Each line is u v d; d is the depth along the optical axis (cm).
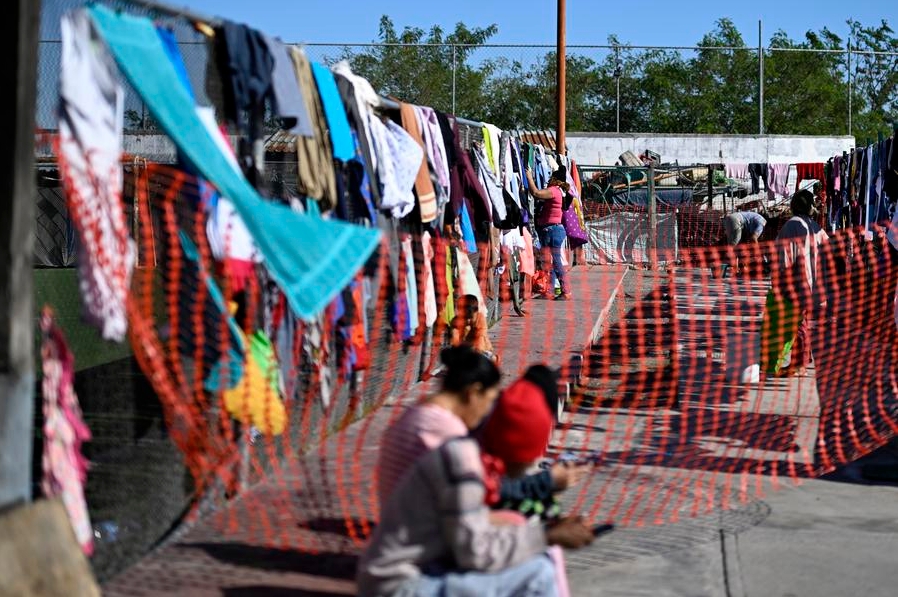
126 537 502
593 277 2020
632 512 609
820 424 785
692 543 555
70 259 1196
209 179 416
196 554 504
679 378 1055
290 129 536
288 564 495
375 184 679
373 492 606
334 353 661
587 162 2889
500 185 1145
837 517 605
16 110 352
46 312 398
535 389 412
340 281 421
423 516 379
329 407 669
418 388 909
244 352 514
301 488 614
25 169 357
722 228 2392
